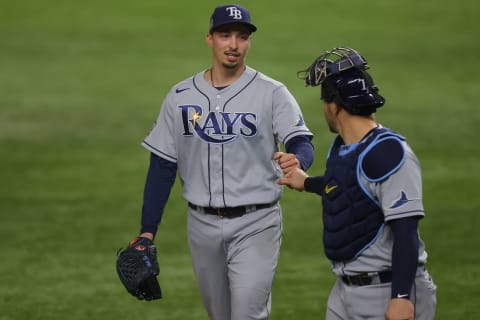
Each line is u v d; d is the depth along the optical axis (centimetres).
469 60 7381
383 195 1434
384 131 1460
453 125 5419
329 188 1498
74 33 8319
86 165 4631
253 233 1847
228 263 1881
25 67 7150
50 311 2567
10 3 9344
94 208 3844
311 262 3045
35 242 3331
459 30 8438
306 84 1542
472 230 3400
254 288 1817
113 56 7538
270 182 1862
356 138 1488
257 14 8962
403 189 1420
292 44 7900
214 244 1875
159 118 1905
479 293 2689
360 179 1453
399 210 1415
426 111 5788
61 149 4962
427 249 3172
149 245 1833
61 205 3891
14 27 8525
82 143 5094
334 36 8219
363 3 9375
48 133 5316
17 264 3052
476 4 9331
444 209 3706
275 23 8650
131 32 8369
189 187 1892
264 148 1850
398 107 5900
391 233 1466
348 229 1477
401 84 6588
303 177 1673
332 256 1512
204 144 1852
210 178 1855
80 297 2698
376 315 1482
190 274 2942
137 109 5953
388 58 7450
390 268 1473
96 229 3525
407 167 1427
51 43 7962
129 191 4141
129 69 7112
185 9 9225
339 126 1511
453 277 2850
